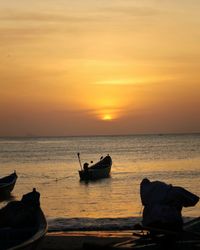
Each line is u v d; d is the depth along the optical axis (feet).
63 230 63.00
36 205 50.26
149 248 39.86
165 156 304.91
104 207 94.22
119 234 59.00
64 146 560.61
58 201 106.63
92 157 311.06
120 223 67.31
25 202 49.67
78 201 105.91
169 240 39.73
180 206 41.04
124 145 572.92
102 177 161.79
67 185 146.20
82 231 62.08
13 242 41.52
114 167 216.33
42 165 243.19
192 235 40.14
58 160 282.77
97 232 60.95
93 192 124.47
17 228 43.96
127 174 180.65
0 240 42.04
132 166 221.87
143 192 41.78
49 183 154.51
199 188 135.23
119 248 40.40
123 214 83.10
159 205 40.50
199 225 45.03
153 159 274.77
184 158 281.13
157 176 172.96
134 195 114.83
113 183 148.25
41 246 48.62
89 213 85.71
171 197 40.65
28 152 398.42
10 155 347.77
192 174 179.32
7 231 42.63
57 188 138.31
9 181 126.82
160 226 40.14
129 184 143.64
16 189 139.13
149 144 590.55
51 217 77.56
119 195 115.75
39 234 41.11
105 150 424.05
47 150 437.58
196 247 39.22
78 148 485.56
